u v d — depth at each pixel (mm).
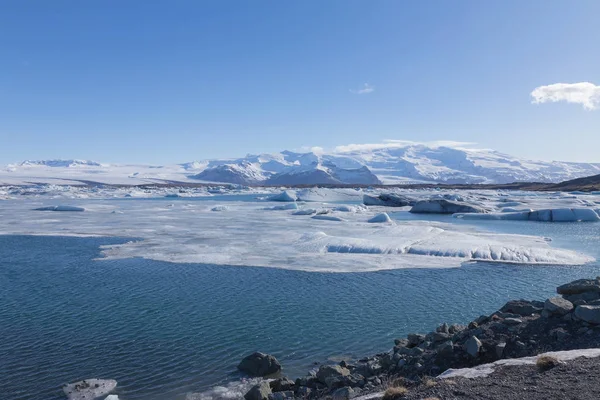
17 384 11055
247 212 66312
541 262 25281
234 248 30438
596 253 28359
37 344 13625
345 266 24609
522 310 11844
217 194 153750
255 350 13164
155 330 14820
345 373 10570
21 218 56219
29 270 24109
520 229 42344
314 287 20266
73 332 14641
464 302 17797
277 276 22422
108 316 16250
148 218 55688
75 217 57625
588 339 9156
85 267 24812
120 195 135750
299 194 103250
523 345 9570
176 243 33125
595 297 10961
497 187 170000
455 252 27266
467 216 55625
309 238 33125
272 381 10766
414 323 15398
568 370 7047
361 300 18172
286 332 14602
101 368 11961
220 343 13695
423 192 130875
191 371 11797
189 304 17750
